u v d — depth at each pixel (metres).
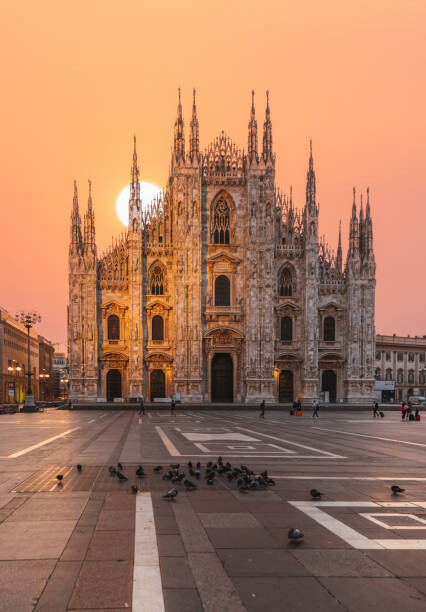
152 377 85.69
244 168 88.94
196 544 10.03
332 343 89.00
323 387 89.56
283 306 87.69
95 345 83.56
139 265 84.75
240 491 14.70
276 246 88.75
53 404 89.19
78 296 84.00
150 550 9.69
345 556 9.40
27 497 13.85
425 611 7.33
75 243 84.38
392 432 37.16
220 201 89.06
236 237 87.88
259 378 84.50
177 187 85.56
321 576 8.51
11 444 27.33
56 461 20.62
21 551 9.59
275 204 88.06
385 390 107.25
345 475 17.55
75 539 10.28
